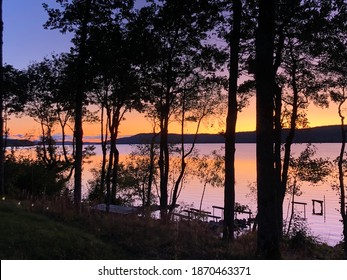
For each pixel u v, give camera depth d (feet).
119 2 63.00
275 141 77.10
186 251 32.99
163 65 90.58
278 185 76.48
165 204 92.73
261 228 33.60
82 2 62.44
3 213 36.45
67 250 27.84
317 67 86.58
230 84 50.57
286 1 62.39
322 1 61.52
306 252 45.78
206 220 53.47
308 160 116.78
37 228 31.58
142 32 70.69
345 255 54.03
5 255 25.43
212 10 57.88
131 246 32.12
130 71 74.08
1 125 68.74
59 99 97.09
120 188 143.74
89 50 63.62
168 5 66.23
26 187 79.56
